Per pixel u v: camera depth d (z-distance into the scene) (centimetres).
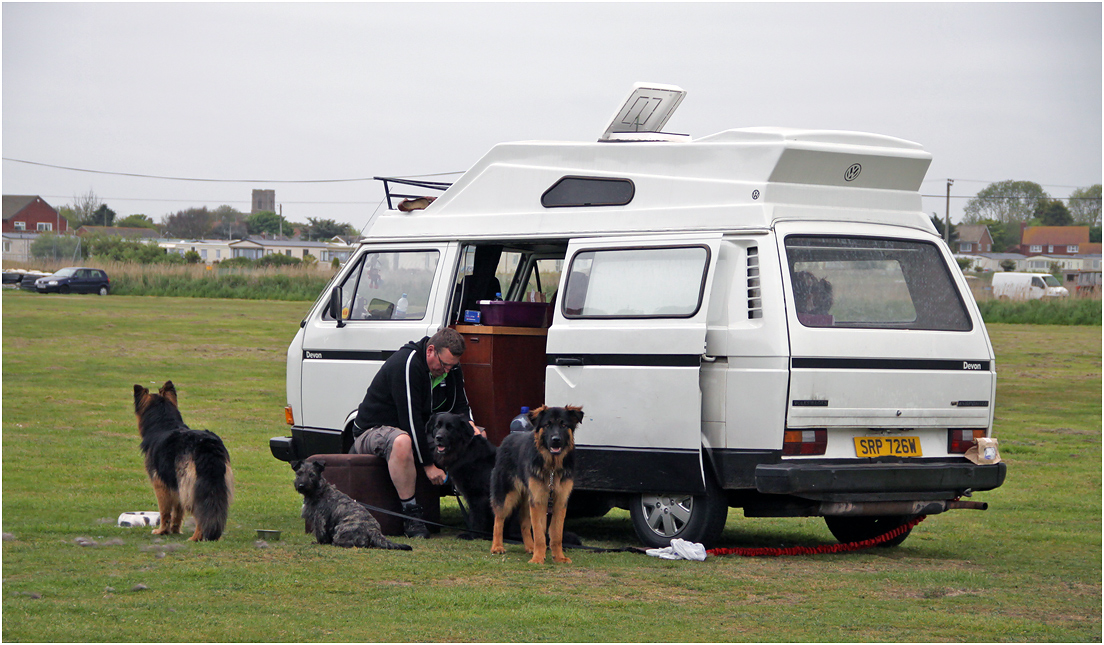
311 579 953
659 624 831
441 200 1376
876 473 1079
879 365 1104
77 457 1819
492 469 1177
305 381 1442
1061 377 3784
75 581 911
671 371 1113
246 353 4059
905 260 1173
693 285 1117
